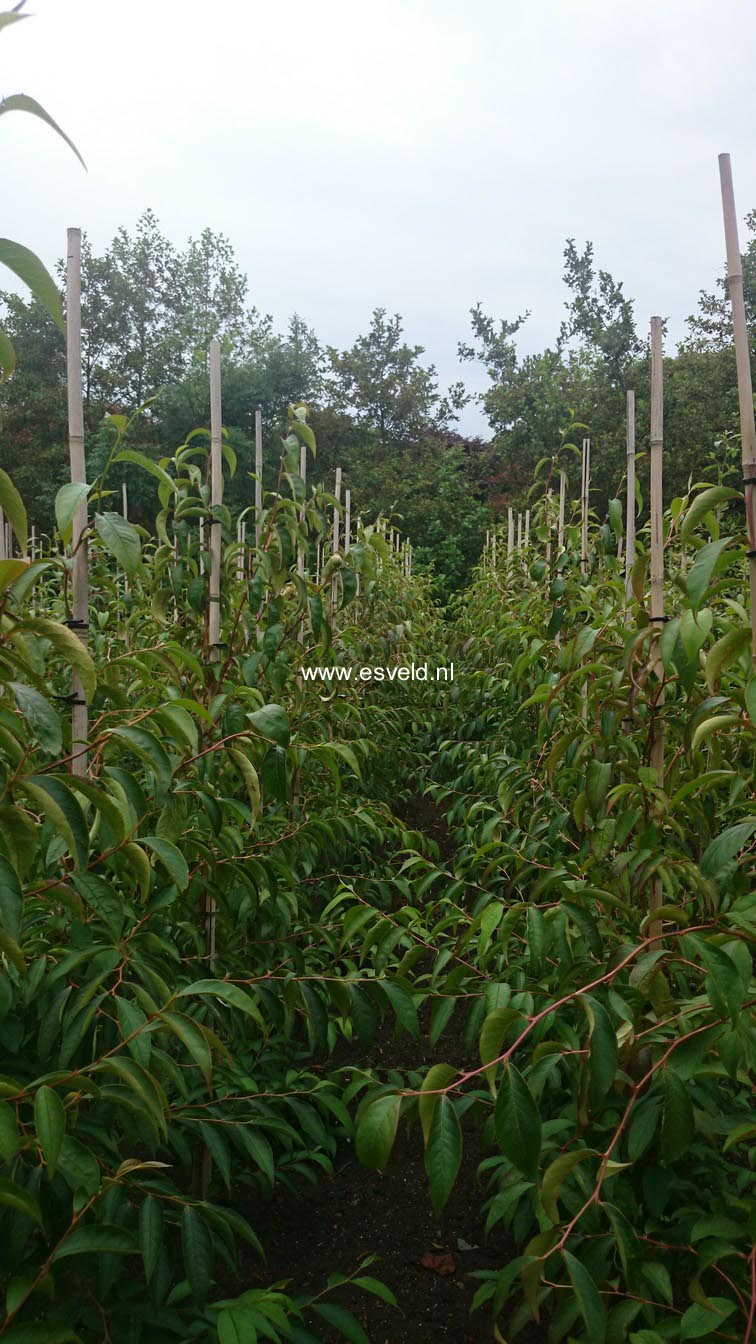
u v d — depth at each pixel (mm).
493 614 5410
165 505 2535
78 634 1762
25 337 18641
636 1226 1778
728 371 12117
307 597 2916
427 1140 1293
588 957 2143
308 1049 3084
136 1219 1668
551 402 14789
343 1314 1634
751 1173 1808
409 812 5969
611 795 1988
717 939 1454
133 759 2895
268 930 2576
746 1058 1423
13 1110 1248
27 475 17094
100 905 1529
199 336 20797
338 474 4332
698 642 1545
